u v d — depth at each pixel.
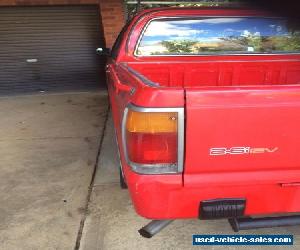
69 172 3.86
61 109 6.64
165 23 3.46
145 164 1.82
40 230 2.80
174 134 1.75
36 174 3.82
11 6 7.39
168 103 1.71
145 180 1.82
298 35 3.64
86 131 5.29
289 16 3.58
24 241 2.67
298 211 1.98
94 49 8.03
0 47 7.72
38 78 8.12
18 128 5.54
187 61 3.49
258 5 3.61
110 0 7.43
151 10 3.53
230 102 1.72
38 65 8.01
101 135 5.09
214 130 1.74
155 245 2.57
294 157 1.84
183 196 1.87
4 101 7.41
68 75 8.20
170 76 3.52
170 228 2.76
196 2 7.77
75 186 3.52
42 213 3.04
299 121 1.77
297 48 3.68
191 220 2.85
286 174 1.87
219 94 1.71
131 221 2.88
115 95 2.62
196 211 1.91
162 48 3.52
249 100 1.72
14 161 4.19
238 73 3.57
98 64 8.16
